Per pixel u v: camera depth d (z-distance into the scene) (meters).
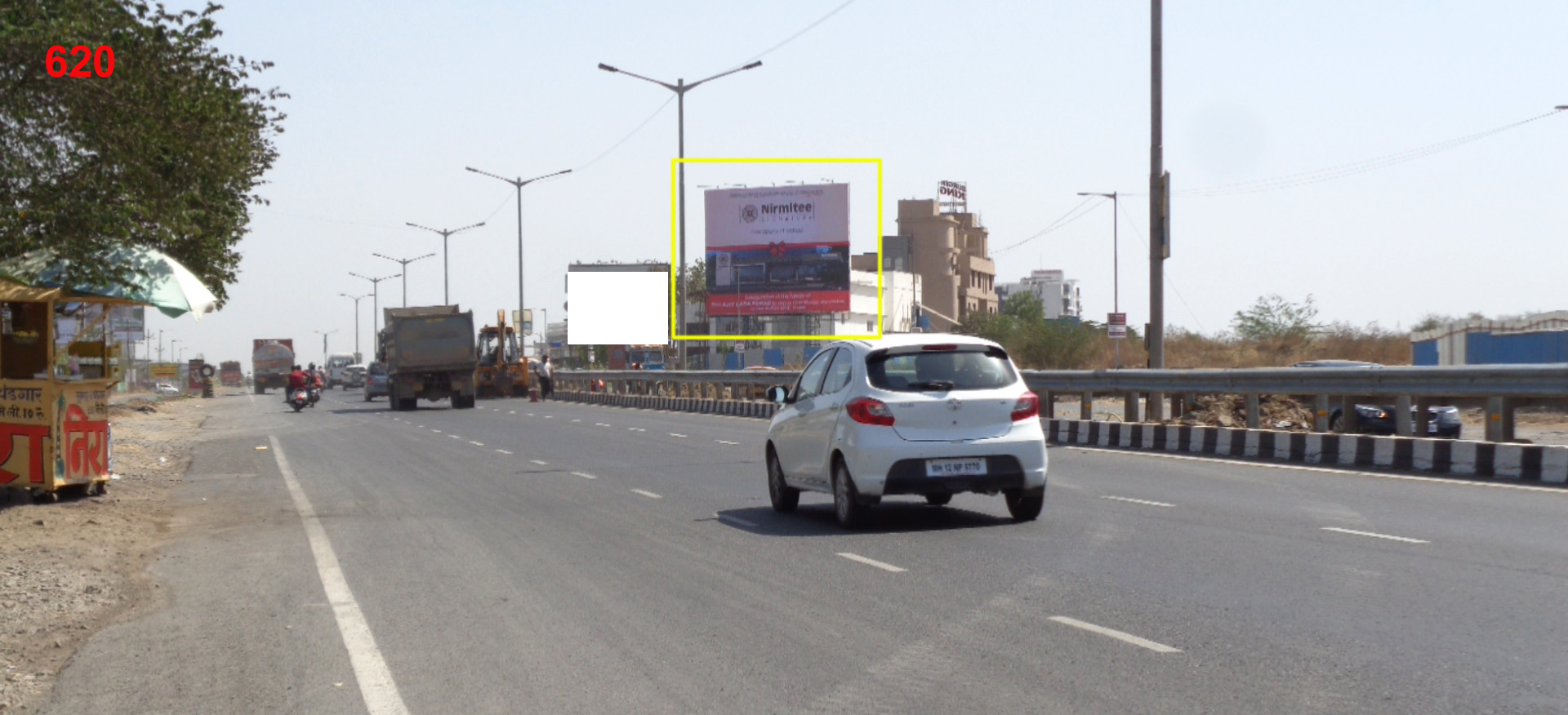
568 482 18.58
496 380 65.50
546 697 6.74
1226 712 6.02
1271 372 20.47
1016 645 7.51
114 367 17.20
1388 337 52.88
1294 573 9.52
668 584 9.92
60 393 15.93
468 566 11.10
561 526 13.63
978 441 12.48
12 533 13.16
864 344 13.00
